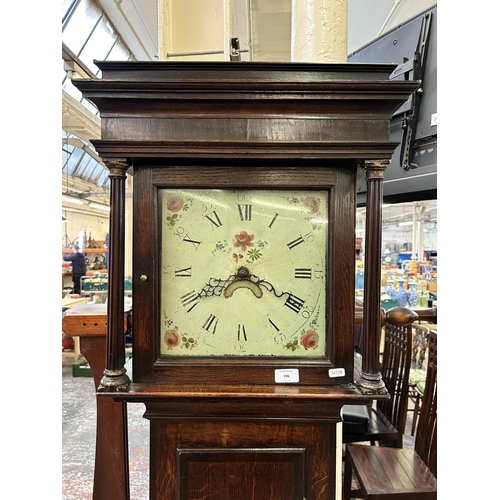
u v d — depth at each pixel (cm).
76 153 679
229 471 76
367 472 129
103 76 68
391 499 118
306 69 68
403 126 120
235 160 70
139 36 364
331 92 67
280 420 76
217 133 69
